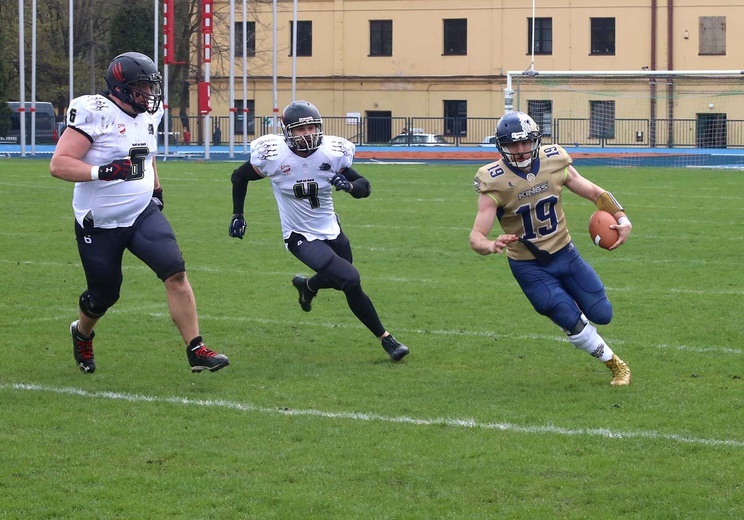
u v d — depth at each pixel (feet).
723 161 331.36
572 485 51.11
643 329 87.20
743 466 53.52
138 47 472.85
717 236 148.56
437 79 479.00
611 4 456.04
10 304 98.73
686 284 109.60
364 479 52.13
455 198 205.98
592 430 59.52
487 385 69.97
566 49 462.60
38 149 396.57
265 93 497.05
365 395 67.51
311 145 76.64
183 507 48.55
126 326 89.15
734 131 415.44
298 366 75.46
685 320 90.94
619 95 399.44
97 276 69.87
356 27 487.20
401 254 131.75
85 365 73.20
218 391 68.59
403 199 203.62
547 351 79.82
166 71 325.83
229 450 56.59
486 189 68.64
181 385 70.23
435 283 110.73
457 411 63.67
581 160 332.60
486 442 57.62
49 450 56.54
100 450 56.59
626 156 336.49
